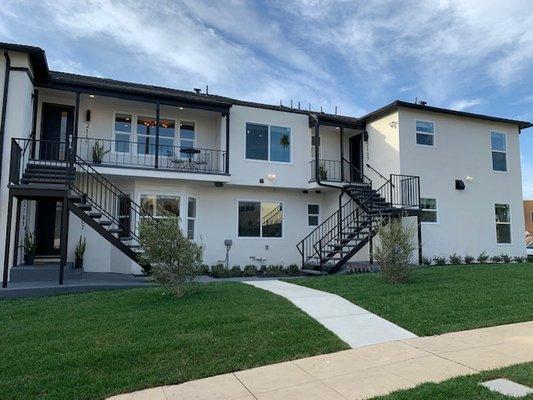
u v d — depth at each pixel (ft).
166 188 46.68
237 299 26.76
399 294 28.43
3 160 35.37
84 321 21.83
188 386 14.80
